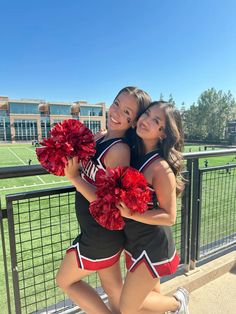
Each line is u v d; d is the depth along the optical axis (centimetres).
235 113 6506
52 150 122
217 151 234
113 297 168
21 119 6384
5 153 3125
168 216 135
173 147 138
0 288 279
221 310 205
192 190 229
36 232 352
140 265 141
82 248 147
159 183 135
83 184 132
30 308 226
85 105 7050
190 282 225
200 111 6688
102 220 119
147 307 154
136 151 145
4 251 158
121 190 116
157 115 135
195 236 237
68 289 158
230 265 256
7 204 151
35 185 1114
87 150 126
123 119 139
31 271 281
